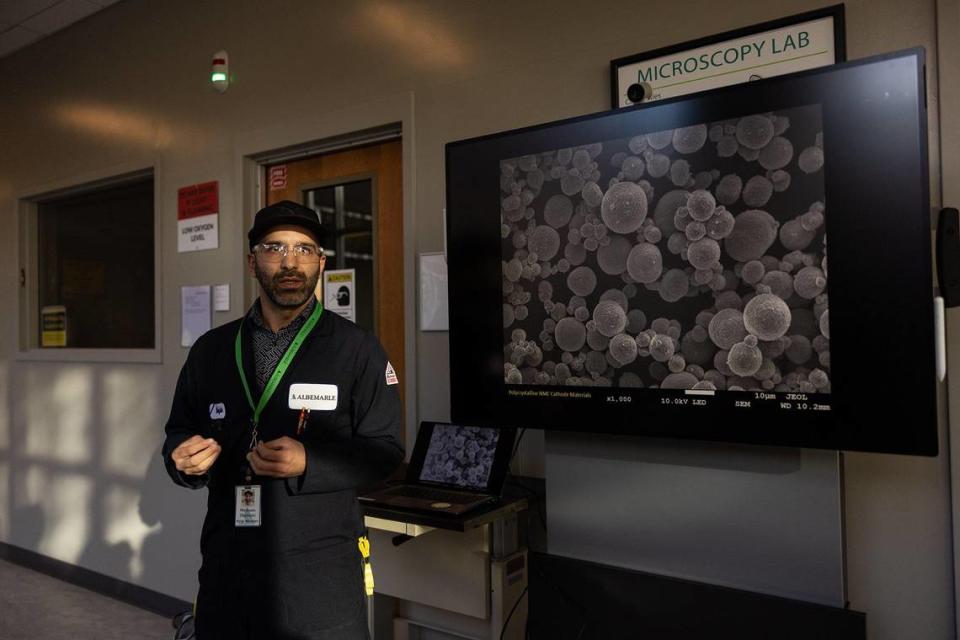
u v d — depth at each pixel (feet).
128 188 11.78
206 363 5.13
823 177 4.66
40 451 12.26
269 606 4.53
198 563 9.83
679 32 6.16
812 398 4.72
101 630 9.70
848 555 5.45
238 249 9.51
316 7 8.79
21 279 12.96
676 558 5.44
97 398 11.34
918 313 4.37
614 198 5.46
